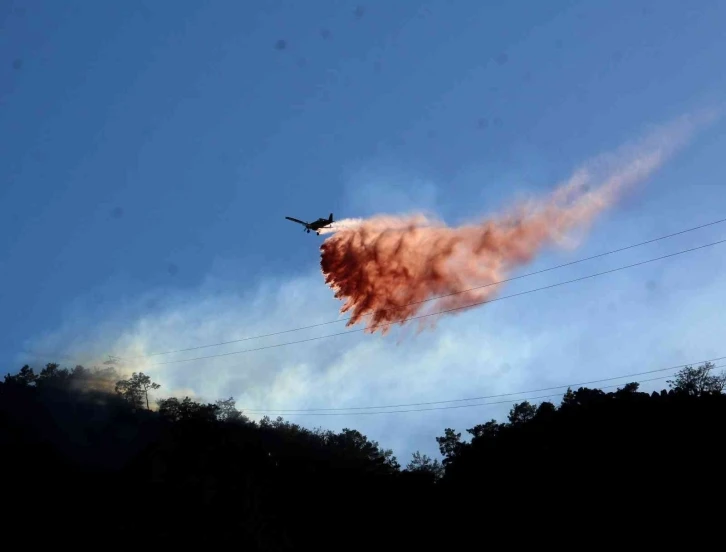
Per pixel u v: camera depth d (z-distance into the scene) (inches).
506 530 2522.1
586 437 2721.5
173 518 2016.5
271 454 2709.2
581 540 2381.9
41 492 2342.5
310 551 2404.0
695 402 2743.6
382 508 2667.3
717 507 2310.5
